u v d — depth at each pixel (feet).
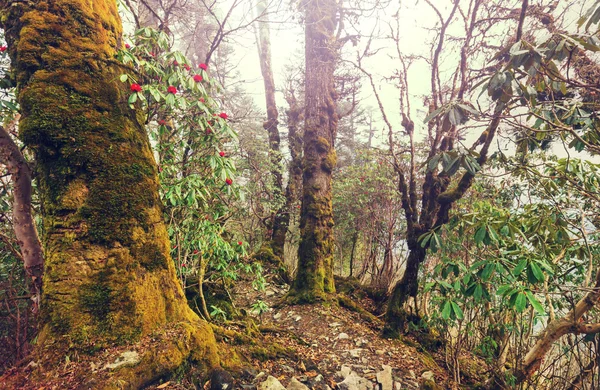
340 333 12.39
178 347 6.19
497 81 6.67
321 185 17.10
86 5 6.28
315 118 17.54
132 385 5.26
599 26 6.44
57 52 5.84
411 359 10.71
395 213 19.84
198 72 8.43
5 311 9.56
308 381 8.00
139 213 6.39
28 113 5.59
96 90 6.14
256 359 8.25
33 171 6.29
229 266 12.38
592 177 8.70
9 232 9.69
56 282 5.49
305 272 16.16
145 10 15.30
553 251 8.98
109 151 6.09
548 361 9.95
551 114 8.32
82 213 5.72
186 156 9.74
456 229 11.21
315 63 17.93
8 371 5.23
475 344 12.39
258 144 23.67
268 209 24.49
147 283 6.38
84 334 5.44
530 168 9.14
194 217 10.05
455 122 7.11
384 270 20.52
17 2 5.91
